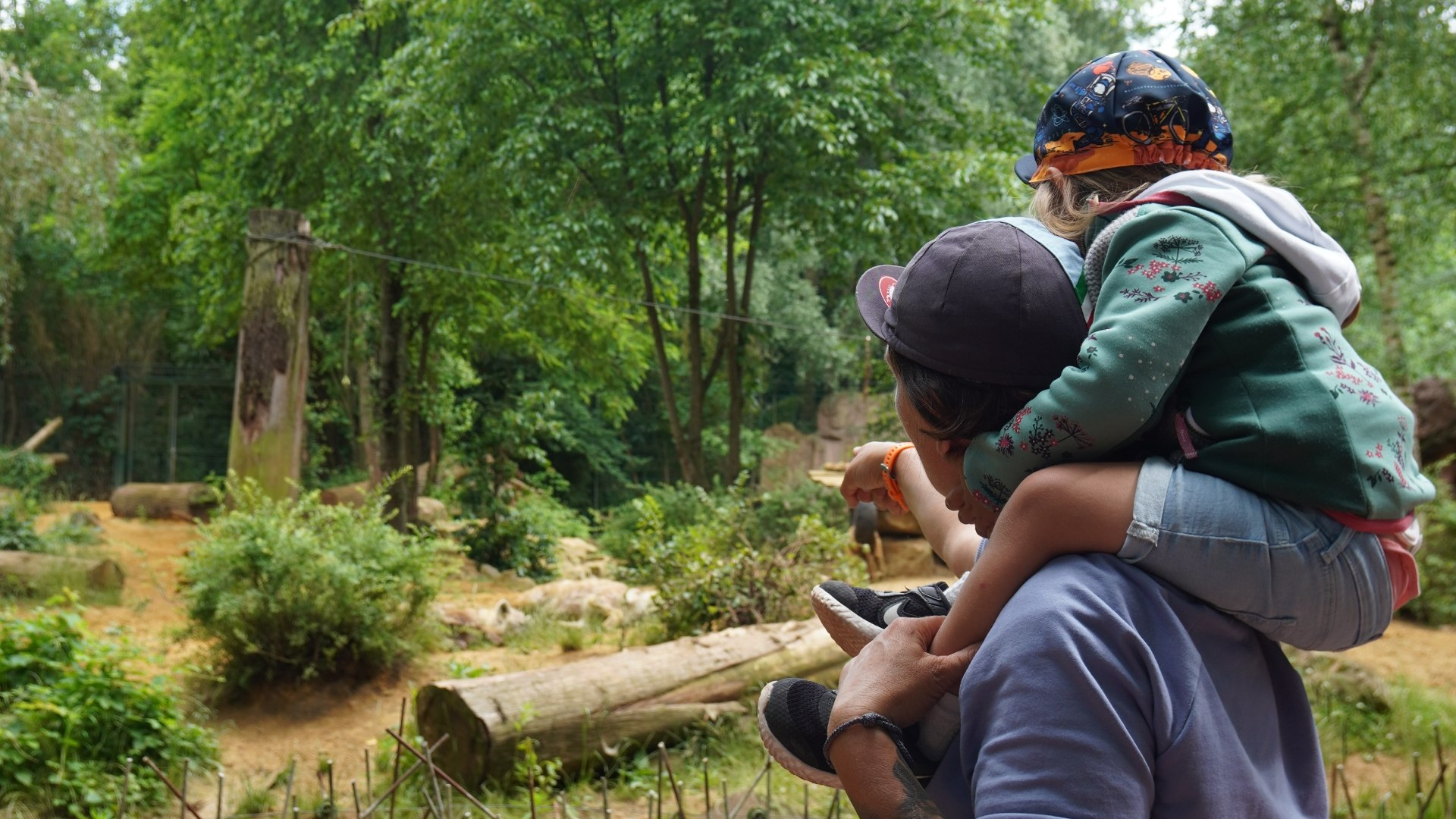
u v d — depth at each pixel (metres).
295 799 4.31
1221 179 1.15
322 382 21.80
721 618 7.70
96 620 9.06
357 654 7.14
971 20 14.27
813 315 24.70
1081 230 1.22
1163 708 0.99
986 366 1.15
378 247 15.66
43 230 22.45
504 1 13.15
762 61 12.60
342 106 15.16
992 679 1.01
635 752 5.73
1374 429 1.04
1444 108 13.37
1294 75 13.95
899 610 1.33
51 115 13.11
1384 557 1.07
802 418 27.91
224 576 7.00
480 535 15.27
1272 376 1.06
